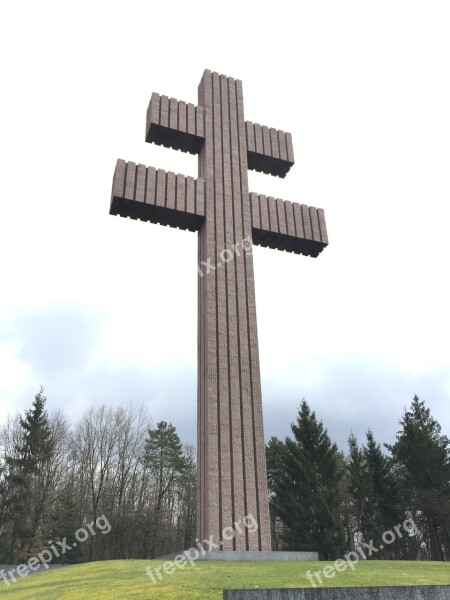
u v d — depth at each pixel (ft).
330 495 143.43
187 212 108.58
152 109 117.19
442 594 39.93
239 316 103.35
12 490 145.28
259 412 96.89
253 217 113.80
